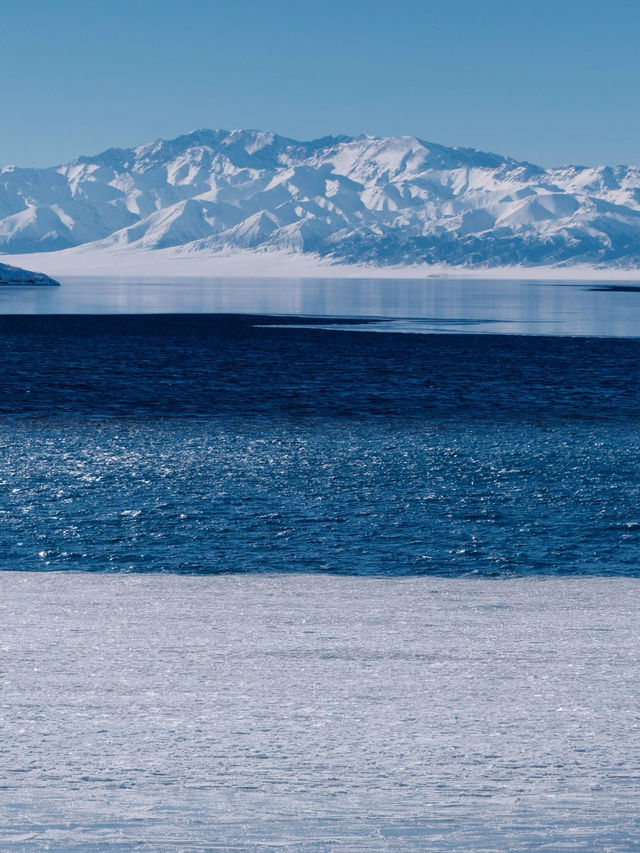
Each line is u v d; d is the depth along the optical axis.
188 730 15.16
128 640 22.09
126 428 70.50
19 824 11.30
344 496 47.28
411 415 78.94
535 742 14.63
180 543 38.38
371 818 11.57
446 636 22.89
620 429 71.12
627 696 17.23
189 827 11.23
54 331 179.62
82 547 37.72
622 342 158.25
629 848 10.62
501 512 44.00
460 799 12.27
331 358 130.25
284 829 11.19
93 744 14.46
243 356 132.88
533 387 99.00
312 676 18.70
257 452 60.12
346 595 28.98
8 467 54.25
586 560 36.34
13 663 19.62
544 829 11.20
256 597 28.55
